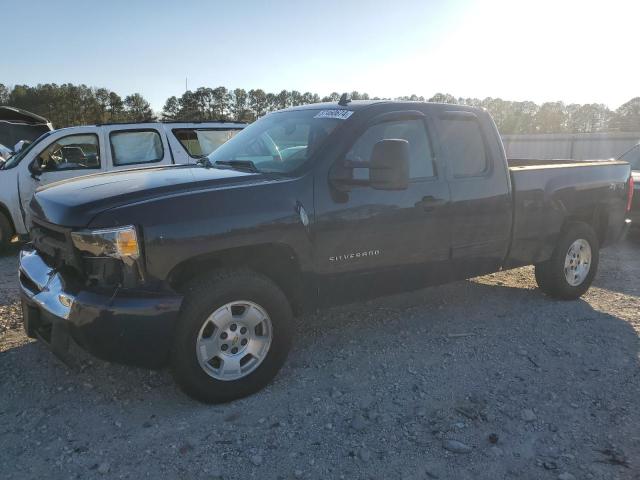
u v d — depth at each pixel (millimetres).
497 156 4586
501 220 4590
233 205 3211
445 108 4352
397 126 4055
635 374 3779
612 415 3242
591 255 5457
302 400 3379
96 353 3008
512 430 3074
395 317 4844
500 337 4418
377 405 3328
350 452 2852
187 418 3156
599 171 5547
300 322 4703
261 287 3332
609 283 6160
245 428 3061
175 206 3061
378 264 3881
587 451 2887
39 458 2756
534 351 4152
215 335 3227
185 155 8602
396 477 2660
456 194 4234
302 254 3488
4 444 2871
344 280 3752
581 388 3570
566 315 4969
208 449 2859
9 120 13992
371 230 3771
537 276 5402
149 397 3393
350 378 3674
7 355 3939
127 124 8367
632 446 2932
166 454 2807
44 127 14523
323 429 3061
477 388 3559
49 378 3605
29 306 3426
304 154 3707
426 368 3840
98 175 4039
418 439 2977
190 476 2641
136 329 2943
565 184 5109
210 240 3105
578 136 31516
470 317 4875
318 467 2727
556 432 3062
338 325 4641
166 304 2980
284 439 2959
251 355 3406
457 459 2805
